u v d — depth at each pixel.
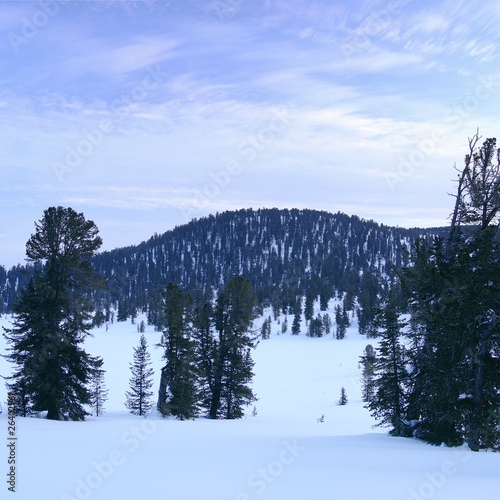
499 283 19.56
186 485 9.25
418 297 22.88
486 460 13.91
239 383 40.69
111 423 24.09
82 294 32.31
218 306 40.62
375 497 8.57
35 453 12.43
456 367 20.69
